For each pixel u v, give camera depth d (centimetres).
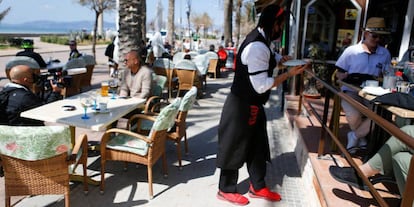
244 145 285
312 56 628
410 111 208
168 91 736
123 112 336
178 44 1958
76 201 295
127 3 534
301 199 313
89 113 326
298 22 630
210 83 1006
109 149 306
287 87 662
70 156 245
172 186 330
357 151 325
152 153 301
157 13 1755
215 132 513
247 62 260
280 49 828
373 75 336
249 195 316
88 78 732
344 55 354
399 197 244
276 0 560
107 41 3309
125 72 448
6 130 218
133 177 346
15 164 233
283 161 402
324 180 265
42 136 221
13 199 293
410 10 532
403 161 202
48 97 405
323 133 304
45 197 298
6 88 332
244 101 274
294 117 467
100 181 314
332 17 621
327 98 298
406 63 300
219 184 306
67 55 1739
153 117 369
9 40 2378
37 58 649
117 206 290
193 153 422
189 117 601
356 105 201
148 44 1131
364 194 246
